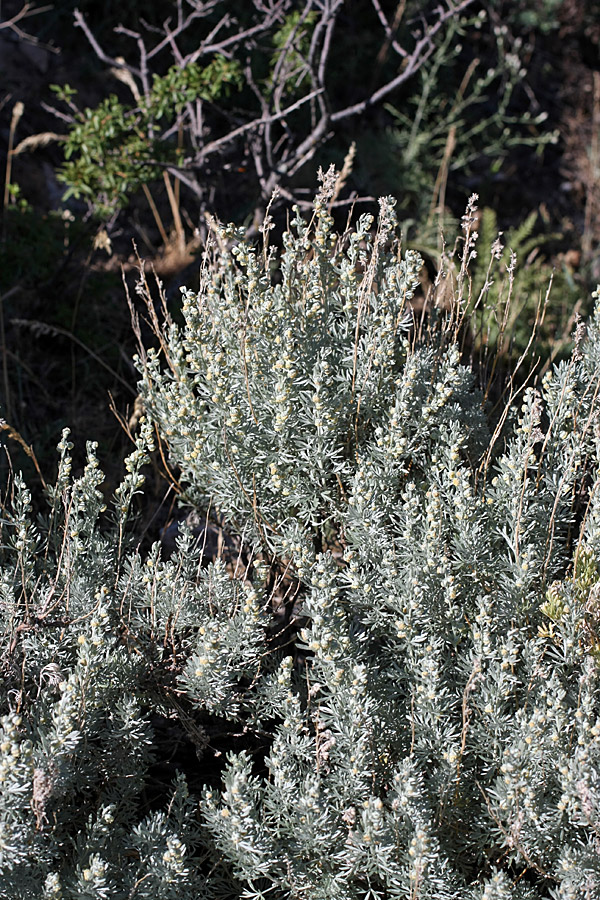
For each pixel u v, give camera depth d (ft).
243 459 8.93
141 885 6.89
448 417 9.24
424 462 9.32
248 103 17.47
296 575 9.07
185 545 8.80
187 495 10.02
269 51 17.20
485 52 22.26
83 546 8.25
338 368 9.55
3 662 7.73
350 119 19.04
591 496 8.93
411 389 8.88
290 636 9.29
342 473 9.23
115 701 7.79
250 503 9.20
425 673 7.50
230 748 8.68
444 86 20.88
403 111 20.20
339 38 19.51
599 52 24.00
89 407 12.78
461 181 20.24
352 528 8.58
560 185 21.20
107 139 13.25
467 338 13.01
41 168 16.46
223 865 7.34
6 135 16.49
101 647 7.52
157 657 8.31
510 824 7.14
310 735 8.22
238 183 16.71
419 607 7.97
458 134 20.36
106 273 13.79
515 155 21.29
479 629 8.08
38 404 12.64
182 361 9.54
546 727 7.50
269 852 7.00
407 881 6.93
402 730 7.95
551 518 8.60
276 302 9.61
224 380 8.86
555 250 19.98
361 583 8.13
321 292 9.59
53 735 6.69
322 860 7.17
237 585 8.57
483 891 6.99
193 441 9.21
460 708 8.03
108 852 7.13
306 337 9.41
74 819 7.50
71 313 13.51
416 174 18.42
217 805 7.93
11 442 11.73
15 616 7.84
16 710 7.46
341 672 7.31
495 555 8.86
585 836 7.34
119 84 18.15
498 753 7.58
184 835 7.20
